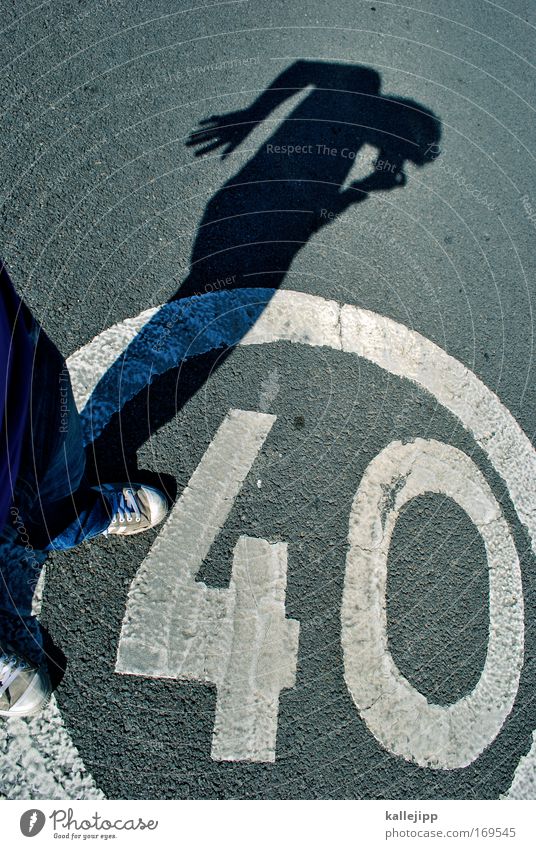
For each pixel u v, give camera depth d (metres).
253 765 2.07
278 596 2.27
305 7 3.37
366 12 3.44
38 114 2.86
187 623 2.19
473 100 3.35
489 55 3.49
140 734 2.05
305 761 2.10
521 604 2.43
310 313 2.71
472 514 2.51
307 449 2.49
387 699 2.21
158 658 2.13
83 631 2.12
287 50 3.24
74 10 3.10
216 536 2.31
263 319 2.66
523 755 2.25
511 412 2.72
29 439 1.55
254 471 2.42
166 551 2.26
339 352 2.67
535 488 2.62
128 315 2.57
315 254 2.82
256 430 2.48
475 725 2.24
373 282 2.82
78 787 1.99
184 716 2.08
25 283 2.54
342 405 2.58
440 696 2.25
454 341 2.79
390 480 2.49
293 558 2.32
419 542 2.43
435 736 2.20
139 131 2.91
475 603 2.39
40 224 2.65
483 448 2.63
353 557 2.36
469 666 2.31
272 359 2.60
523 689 2.32
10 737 1.99
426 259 2.92
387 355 2.71
